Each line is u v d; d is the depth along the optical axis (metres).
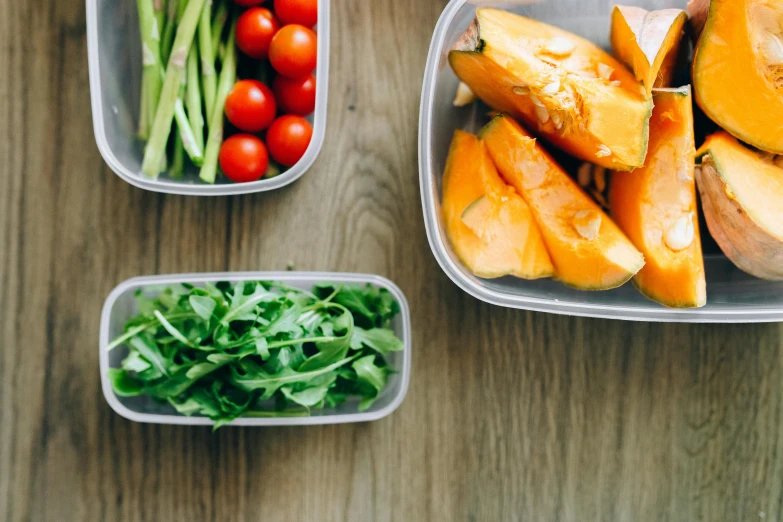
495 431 0.89
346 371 0.83
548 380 0.89
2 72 0.86
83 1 0.86
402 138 0.88
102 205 0.87
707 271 0.87
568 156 0.83
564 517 0.89
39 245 0.87
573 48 0.75
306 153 0.82
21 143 0.86
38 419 0.88
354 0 0.87
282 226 0.88
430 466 0.89
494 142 0.78
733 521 0.90
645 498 0.90
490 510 0.89
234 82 0.85
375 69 0.87
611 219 0.81
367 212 0.88
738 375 0.90
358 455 0.88
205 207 0.88
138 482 0.88
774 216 0.75
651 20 0.73
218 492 0.88
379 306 0.84
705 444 0.90
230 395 0.81
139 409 0.87
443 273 0.89
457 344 0.89
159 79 0.84
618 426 0.90
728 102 0.75
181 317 0.82
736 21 0.71
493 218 0.78
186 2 0.82
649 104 0.71
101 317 0.84
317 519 0.88
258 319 0.78
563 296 0.84
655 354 0.90
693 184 0.75
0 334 0.87
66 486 0.88
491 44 0.71
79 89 0.87
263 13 0.82
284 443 0.88
